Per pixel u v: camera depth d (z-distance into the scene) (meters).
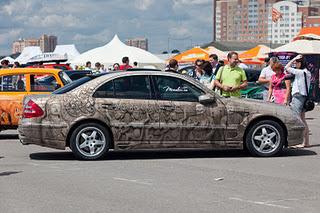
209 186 8.18
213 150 12.06
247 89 19.41
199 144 10.63
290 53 24.48
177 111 10.53
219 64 14.55
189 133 10.58
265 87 19.53
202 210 6.74
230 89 12.09
